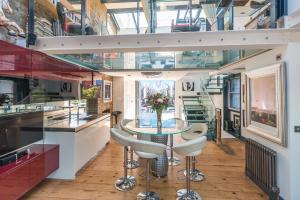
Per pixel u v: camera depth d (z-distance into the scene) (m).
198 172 3.98
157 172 3.83
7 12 3.07
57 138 3.73
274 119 3.00
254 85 3.62
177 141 6.24
